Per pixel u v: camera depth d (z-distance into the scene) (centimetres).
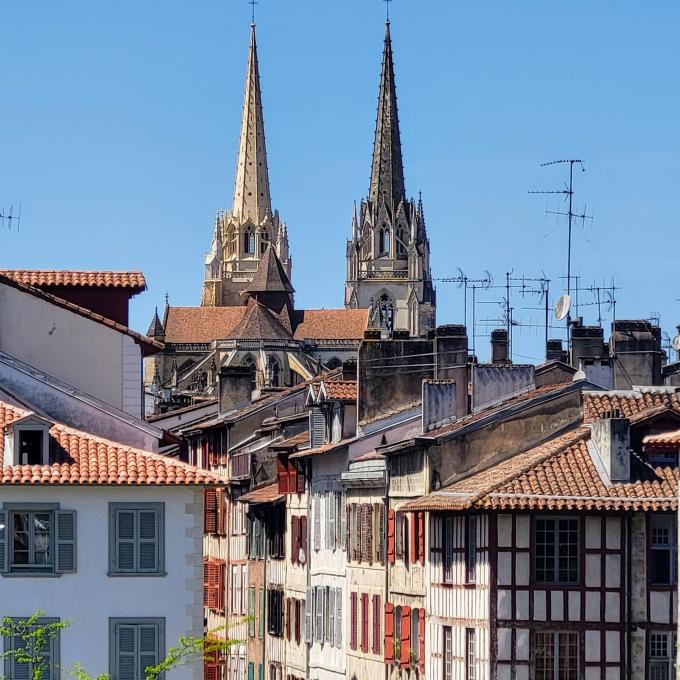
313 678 13862
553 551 10125
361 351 12912
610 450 10181
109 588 9569
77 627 9544
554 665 10088
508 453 11125
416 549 11444
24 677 9438
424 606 11269
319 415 13862
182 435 18488
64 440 9769
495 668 10056
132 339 11569
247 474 16262
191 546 9625
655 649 10131
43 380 10944
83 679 8706
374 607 12381
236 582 16675
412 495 11519
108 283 12006
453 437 11094
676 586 10131
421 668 11269
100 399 11412
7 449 9569
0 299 11444
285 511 14875
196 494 9650
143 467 9638
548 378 13038
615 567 10131
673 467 10294
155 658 9575
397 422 12912
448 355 12431
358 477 12669
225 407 18562
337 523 13338
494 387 11988
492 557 10081
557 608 10088
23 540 9550
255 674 15788
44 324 11494
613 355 13125
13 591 9519
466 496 10250
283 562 14912
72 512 9569
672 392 11250
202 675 9619
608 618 10106
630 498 10031
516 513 10081
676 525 10144
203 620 9638
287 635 14700
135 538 9600
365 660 12556
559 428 11138
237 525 16688
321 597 13700
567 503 9975
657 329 14062
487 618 10106
